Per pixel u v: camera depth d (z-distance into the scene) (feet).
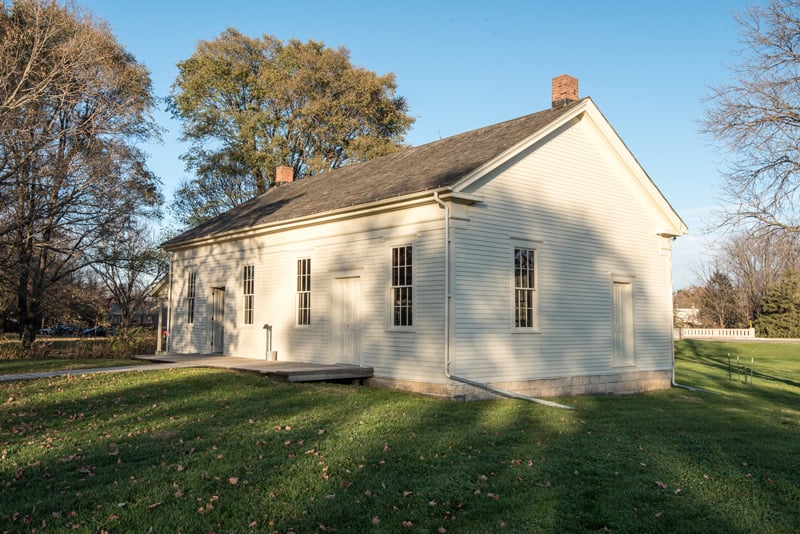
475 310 44.47
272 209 67.67
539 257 49.34
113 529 18.70
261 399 38.91
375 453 26.73
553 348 49.73
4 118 70.08
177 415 34.12
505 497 22.00
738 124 68.18
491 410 38.47
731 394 60.59
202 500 20.99
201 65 116.78
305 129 116.47
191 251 76.74
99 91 80.43
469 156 49.55
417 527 19.33
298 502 21.02
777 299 167.02
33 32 76.28
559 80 56.29
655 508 21.56
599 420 37.17
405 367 46.32
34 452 26.50
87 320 139.03
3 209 76.43
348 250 52.70
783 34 66.08
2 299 99.55
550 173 50.85
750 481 24.80
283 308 60.18
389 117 122.31
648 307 58.65
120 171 84.17
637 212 58.44
